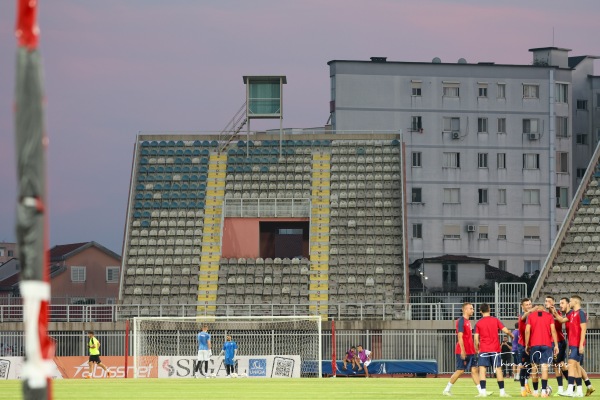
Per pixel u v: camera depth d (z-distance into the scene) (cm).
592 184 9650
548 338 3594
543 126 14525
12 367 6556
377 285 9044
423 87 14375
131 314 8750
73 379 6156
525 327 3641
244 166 10081
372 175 10031
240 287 9012
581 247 9094
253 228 9631
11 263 14375
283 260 9250
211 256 9319
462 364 3894
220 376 6700
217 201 9794
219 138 10319
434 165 14312
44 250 926
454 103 14388
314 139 10325
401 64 14338
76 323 7919
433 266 13200
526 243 14425
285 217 9675
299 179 9962
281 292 8944
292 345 7900
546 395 3606
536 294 8738
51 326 7906
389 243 9438
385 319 8294
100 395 4169
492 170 14400
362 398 3844
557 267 8944
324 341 7950
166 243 9425
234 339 7944
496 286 8294
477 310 8481
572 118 15288
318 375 7044
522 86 14512
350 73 14300
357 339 7931
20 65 920
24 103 919
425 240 14238
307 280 9069
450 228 14288
